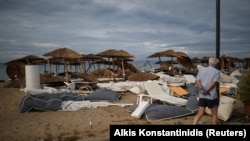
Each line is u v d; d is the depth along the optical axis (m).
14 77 20.11
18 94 11.91
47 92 10.02
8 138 5.94
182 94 10.66
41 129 6.66
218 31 7.21
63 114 8.46
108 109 9.32
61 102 9.22
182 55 24.72
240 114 8.07
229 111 7.31
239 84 7.92
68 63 25.69
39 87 12.30
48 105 9.00
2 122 7.42
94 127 6.85
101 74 19.16
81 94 11.62
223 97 7.68
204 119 7.36
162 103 9.91
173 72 21.67
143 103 8.34
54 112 8.80
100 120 7.64
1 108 9.45
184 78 15.07
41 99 9.10
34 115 8.34
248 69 7.94
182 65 25.61
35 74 12.16
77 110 9.12
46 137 6.00
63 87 13.75
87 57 24.36
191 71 25.42
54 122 7.40
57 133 6.31
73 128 6.75
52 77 14.81
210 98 5.91
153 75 15.86
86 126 6.95
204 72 6.00
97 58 24.83
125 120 7.65
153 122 7.39
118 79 16.86
